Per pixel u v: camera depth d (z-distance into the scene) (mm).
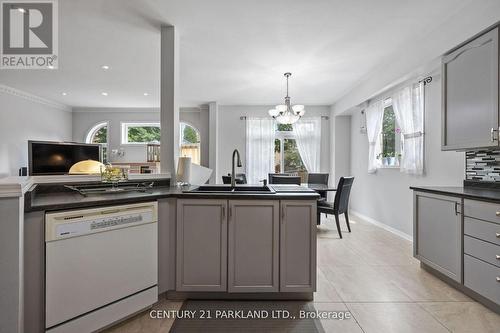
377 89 3959
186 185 2504
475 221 1936
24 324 1335
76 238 1479
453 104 2377
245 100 5957
